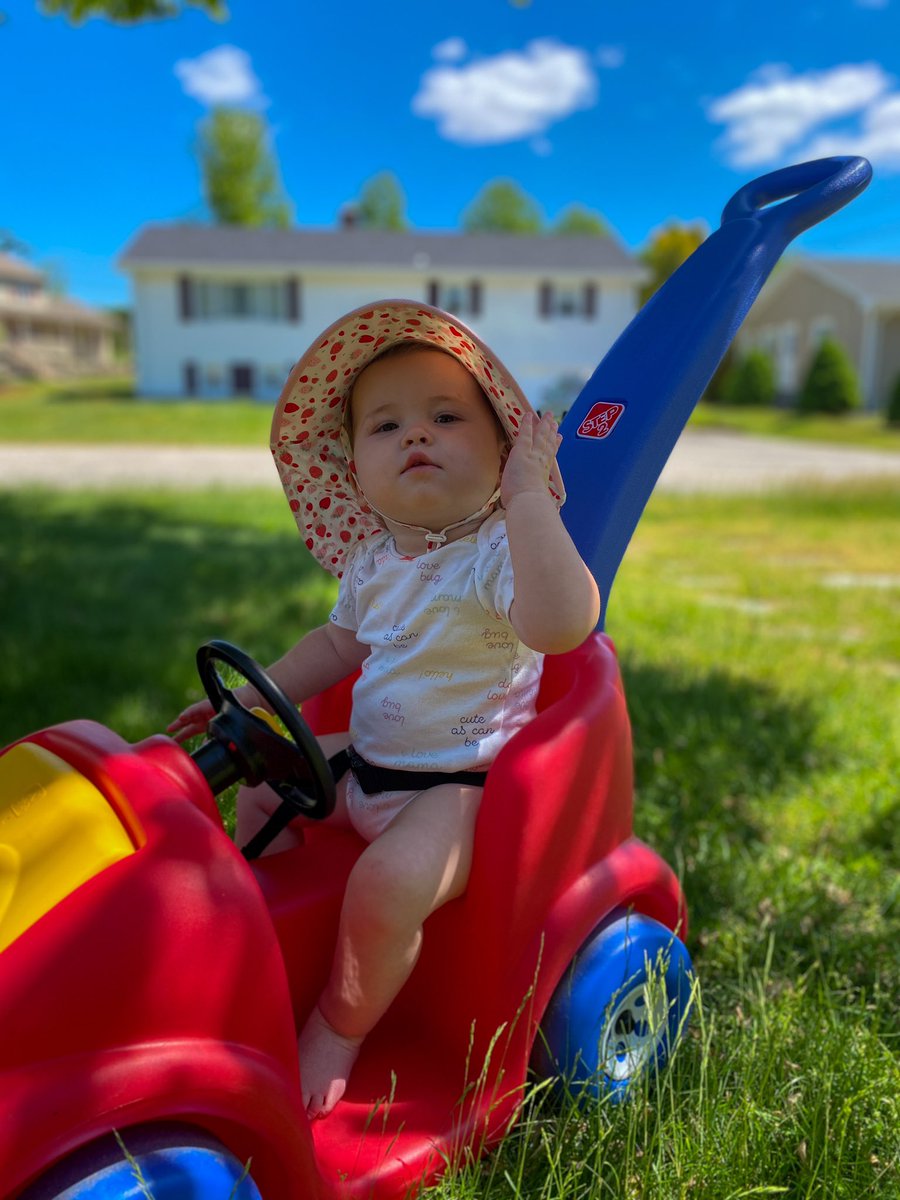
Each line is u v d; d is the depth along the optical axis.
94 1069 1.10
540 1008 1.56
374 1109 1.42
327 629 1.92
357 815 1.70
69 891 1.19
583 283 28.28
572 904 1.60
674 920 1.89
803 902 2.34
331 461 1.88
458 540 1.72
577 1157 1.53
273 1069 1.24
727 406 31.30
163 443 19.23
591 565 1.90
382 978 1.47
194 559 6.53
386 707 1.70
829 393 27.36
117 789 1.29
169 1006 1.16
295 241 29.16
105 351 59.88
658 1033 1.71
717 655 4.45
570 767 1.58
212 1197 1.17
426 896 1.47
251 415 23.53
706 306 2.01
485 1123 1.49
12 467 14.53
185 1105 1.15
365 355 1.72
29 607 4.91
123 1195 1.10
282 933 1.48
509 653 1.68
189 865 1.22
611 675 1.76
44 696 3.55
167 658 3.97
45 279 55.25
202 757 1.49
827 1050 1.71
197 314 27.92
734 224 2.11
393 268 27.70
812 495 11.54
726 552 8.16
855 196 2.12
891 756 3.26
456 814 1.55
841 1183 1.47
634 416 1.96
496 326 28.42
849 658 4.59
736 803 2.91
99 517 8.83
